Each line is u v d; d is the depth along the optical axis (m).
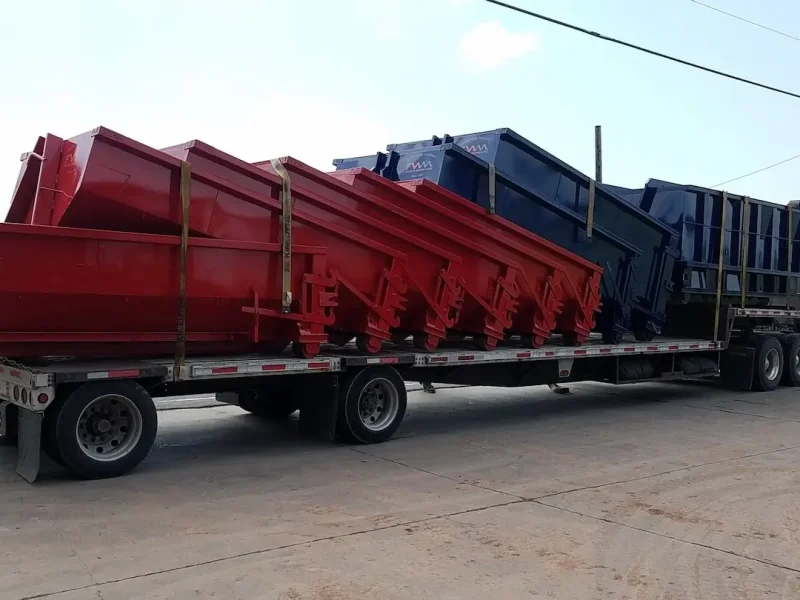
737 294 14.59
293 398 9.66
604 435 9.96
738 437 9.97
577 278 11.46
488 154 10.66
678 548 5.54
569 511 6.39
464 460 8.26
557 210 11.23
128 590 4.52
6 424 7.54
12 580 4.64
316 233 8.42
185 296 7.38
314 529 5.75
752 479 7.65
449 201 9.76
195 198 7.47
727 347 14.50
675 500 6.82
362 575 4.84
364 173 8.90
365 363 8.72
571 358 11.44
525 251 10.50
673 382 16.25
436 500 6.62
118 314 7.17
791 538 5.84
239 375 7.69
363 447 8.84
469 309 10.20
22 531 5.55
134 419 7.20
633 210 12.34
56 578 4.68
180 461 7.94
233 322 8.04
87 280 6.80
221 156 7.57
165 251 7.25
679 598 4.64
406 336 10.37
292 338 8.31
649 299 13.09
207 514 6.07
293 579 4.75
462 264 9.87
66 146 7.32
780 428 10.70
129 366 7.14
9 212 7.96
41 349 7.16
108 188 6.89
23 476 6.98
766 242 15.33
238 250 7.77
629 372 12.48
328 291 8.48
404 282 9.17
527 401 13.12
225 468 7.65
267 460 8.06
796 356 15.62
